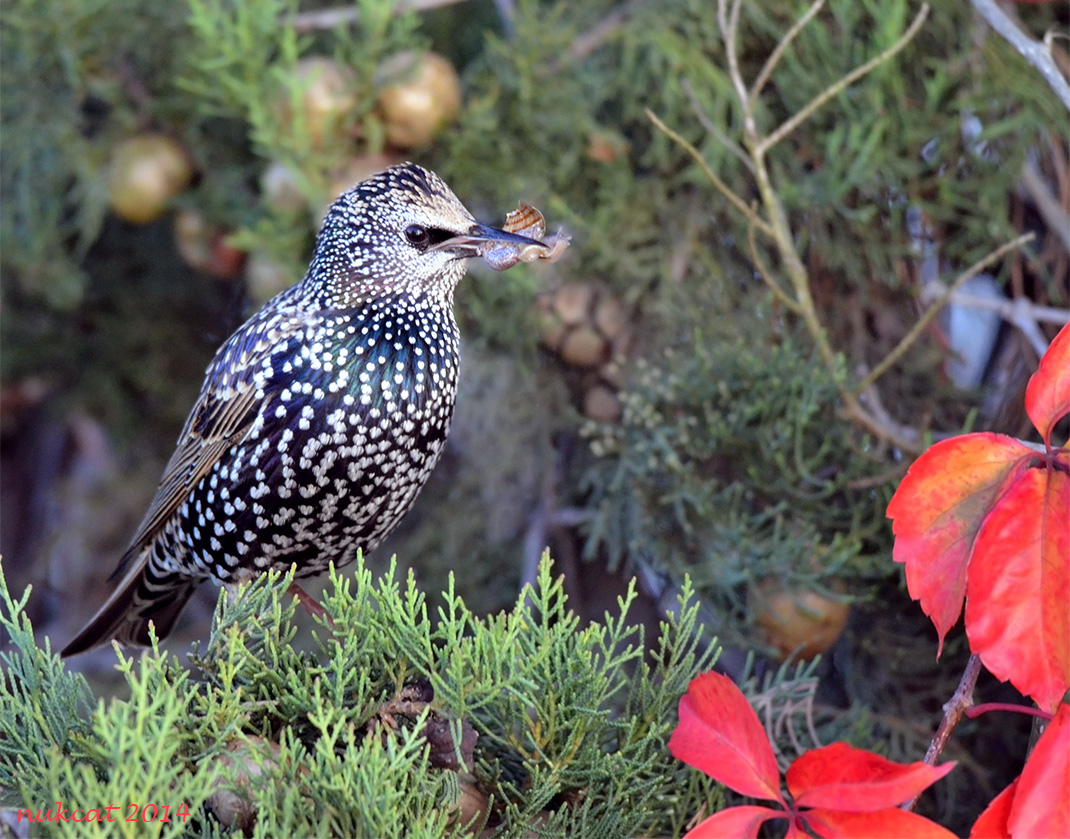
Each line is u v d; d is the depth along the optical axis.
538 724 3.29
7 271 3.55
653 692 3.31
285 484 3.37
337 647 3.28
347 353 3.37
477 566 3.52
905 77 3.46
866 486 3.41
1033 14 3.46
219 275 3.52
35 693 3.29
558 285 3.46
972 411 3.40
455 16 3.53
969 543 3.26
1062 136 3.45
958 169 3.46
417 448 3.38
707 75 3.45
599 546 3.51
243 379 3.37
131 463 3.61
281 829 3.25
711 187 3.46
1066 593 3.26
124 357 3.59
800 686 3.39
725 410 3.44
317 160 3.45
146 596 3.43
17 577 3.62
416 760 3.29
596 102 3.46
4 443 3.62
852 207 3.46
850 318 3.47
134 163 3.48
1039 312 3.44
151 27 3.48
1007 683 3.42
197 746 3.27
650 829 3.31
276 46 3.49
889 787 3.24
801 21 3.39
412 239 3.38
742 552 3.41
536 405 3.48
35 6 3.46
